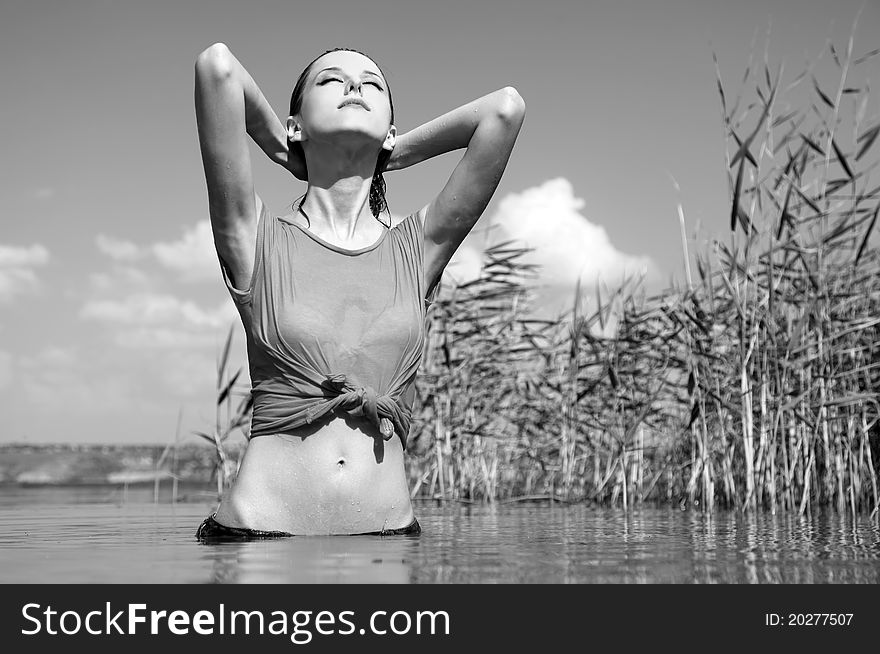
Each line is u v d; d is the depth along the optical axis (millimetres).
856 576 1717
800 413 4574
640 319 5438
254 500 2604
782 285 4781
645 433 5770
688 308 5102
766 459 4629
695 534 2777
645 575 1711
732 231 4465
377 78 2938
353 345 2689
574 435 5918
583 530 2973
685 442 5691
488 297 5844
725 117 4566
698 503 5254
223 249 2748
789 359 4719
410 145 3139
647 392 5645
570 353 5820
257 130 2926
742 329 4602
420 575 1706
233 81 2639
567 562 1906
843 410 4793
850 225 4449
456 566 1831
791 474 4523
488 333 5984
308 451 2623
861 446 4598
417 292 2891
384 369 2727
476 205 2980
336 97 2865
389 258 2891
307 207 2969
